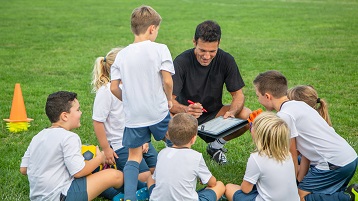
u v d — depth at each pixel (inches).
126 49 178.2
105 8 971.9
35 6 976.3
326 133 176.7
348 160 173.8
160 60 175.2
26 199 180.2
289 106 179.9
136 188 172.4
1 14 841.5
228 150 235.3
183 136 165.0
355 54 495.5
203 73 212.7
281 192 162.7
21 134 259.0
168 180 160.6
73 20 786.8
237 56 495.5
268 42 583.5
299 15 848.3
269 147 162.9
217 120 207.2
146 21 178.7
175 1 1124.5
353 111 299.6
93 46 561.0
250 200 167.6
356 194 171.2
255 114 192.4
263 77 186.5
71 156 162.9
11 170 206.5
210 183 170.2
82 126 269.4
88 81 387.5
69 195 162.7
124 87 175.9
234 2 1103.6
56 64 456.4
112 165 194.2
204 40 196.7
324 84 373.1
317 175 175.3
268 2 1101.7
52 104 169.2
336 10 911.0
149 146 202.1
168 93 177.3
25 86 366.3
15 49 532.4
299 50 524.1
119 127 193.8
